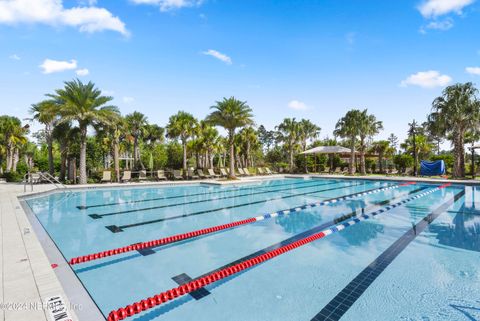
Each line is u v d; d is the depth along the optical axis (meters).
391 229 7.00
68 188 14.52
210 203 11.12
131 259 4.99
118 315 3.15
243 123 20.89
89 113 16.44
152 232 6.77
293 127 32.59
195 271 4.47
